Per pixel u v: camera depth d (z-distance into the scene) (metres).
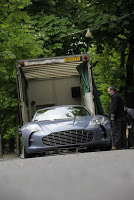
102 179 3.96
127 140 16.42
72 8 27.16
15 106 24.78
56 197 2.92
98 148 12.84
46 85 21.28
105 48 29.69
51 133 11.73
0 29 20.23
